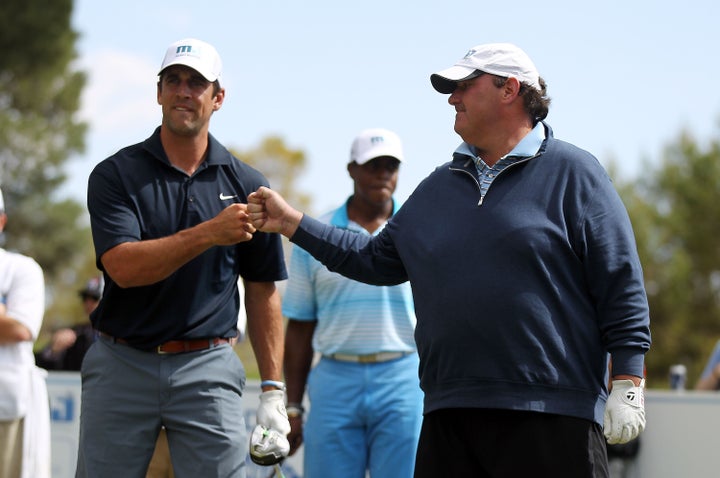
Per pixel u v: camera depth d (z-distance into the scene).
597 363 14.90
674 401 27.03
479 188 15.48
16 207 95.81
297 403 22.97
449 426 15.37
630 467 26.94
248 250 17.42
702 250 140.00
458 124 15.89
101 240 16.09
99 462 16.27
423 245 15.63
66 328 30.59
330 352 21.73
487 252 14.94
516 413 14.71
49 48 99.56
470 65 15.65
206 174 16.80
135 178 16.41
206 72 16.25
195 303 16.36
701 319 137.12
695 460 26.64
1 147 94.69
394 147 22.64
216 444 16.41
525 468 14.62
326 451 21.48
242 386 17.11
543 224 14.80
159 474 17.42
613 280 14.73
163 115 16.52
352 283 21.58
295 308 22.55
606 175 15.38
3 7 98.50
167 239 15.57
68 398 27.00
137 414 16.28
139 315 16.27
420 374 15.87
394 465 21.27
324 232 16.77
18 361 22.27
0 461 22.06
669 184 143.50
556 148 15.33
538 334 14.62
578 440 14.53
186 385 16.30
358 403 21.44
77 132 98.88
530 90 15.59
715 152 143.50
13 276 22.45
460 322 14.94
